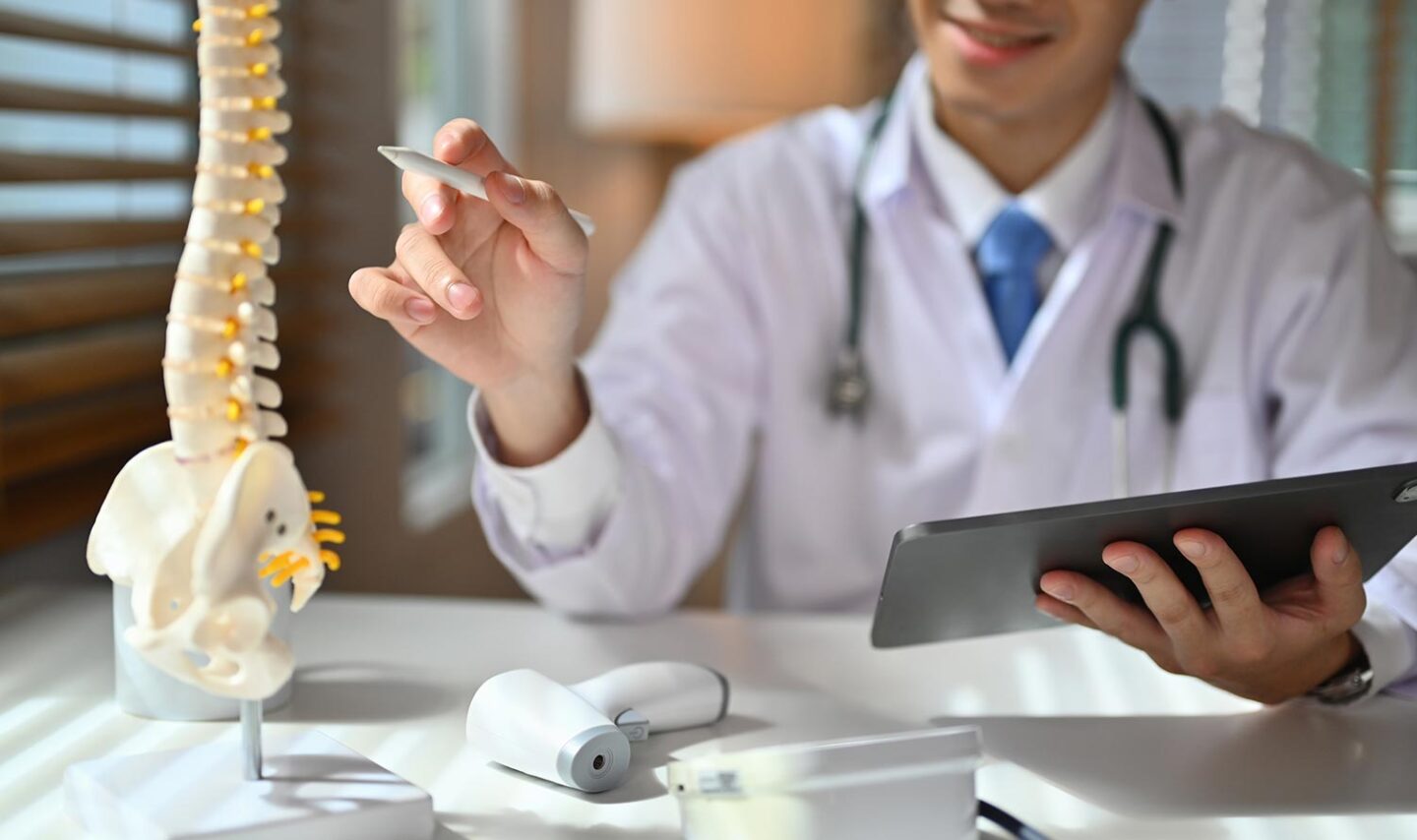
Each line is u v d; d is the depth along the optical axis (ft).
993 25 3.75
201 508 1.89
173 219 4.31
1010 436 4.09
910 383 4.28
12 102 3.41
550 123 9.09
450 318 2.62
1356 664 2.65
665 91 8.15
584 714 2.23
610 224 9.49
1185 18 9.01
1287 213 4.21
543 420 2.97
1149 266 4.16
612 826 2.06
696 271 4.40
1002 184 4.29
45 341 3.84
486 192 2.27
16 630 3.09
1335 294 4.07
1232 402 4.13
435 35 7.64
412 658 2.91
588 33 8.32
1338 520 2.39
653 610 3.47
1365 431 3.85
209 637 1.82
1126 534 2.31
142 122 4.52
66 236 3.67
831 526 4.35
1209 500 2.24
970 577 2.39
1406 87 8.55
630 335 4.33
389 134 6.11
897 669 2.90
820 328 4.39
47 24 3.61
